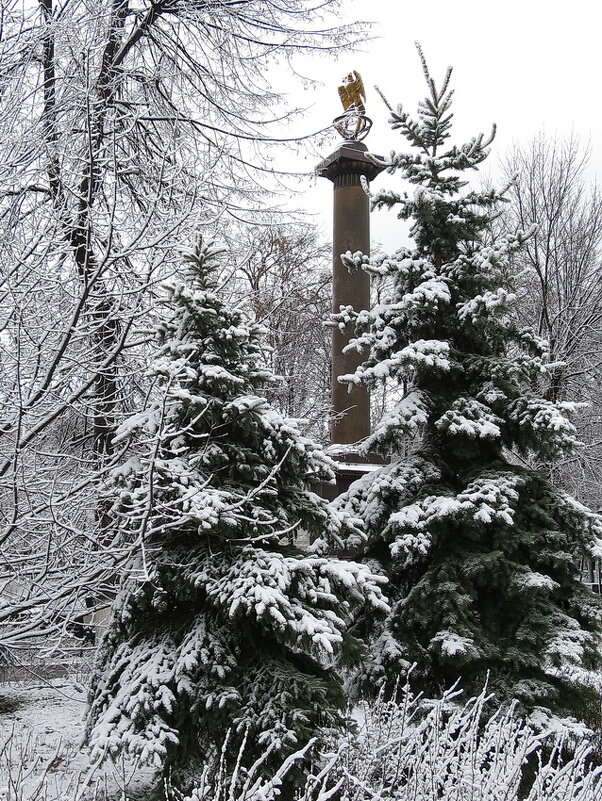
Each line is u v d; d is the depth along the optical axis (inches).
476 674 197.5
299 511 179.6
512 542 206.2
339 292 479.2
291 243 792.9
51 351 193.6
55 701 261.3
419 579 217.9
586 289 682.2
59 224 192.4
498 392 220.7
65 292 192.5
